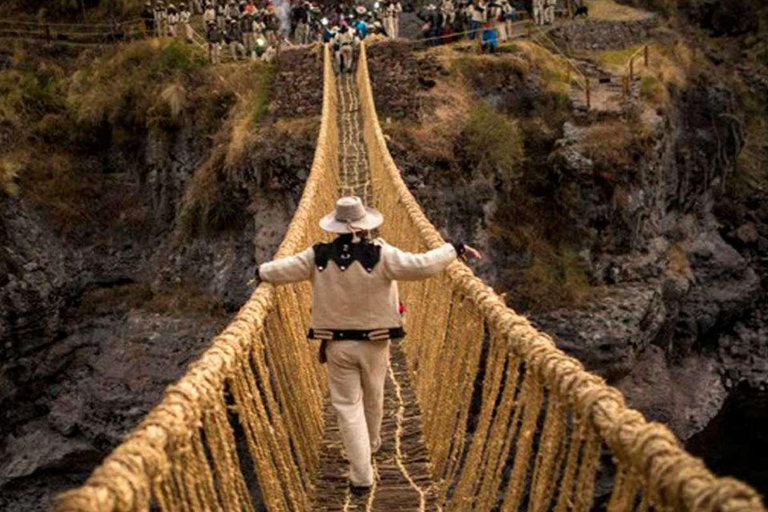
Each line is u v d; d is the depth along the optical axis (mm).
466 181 26547
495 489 5645
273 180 26266
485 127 27031
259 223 26375
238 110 28984
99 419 24875
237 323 6047
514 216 27922
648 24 37375
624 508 3676
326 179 16672
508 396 5574
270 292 6977
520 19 37375
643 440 3543
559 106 30312
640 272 27844
